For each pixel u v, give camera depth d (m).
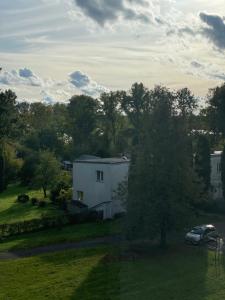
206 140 52.84
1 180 72.00
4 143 83.56
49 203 57.34
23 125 91.44
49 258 33.12
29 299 24.97
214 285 23.36
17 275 29.44
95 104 118.44
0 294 25.95
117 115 115.12
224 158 57.06
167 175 33.97
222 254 30.45
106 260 30.28
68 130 119.75
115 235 39.75
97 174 51.16
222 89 67.31
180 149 34.72
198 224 41.75
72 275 28.38
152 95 35.84
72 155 98.94
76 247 36.25
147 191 33.78
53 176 62.69
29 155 81.88
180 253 30.30
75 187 54.34
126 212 34.78
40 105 139.88
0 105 81.38
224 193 56.50
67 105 124.50
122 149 97.75
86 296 24.23
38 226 43.16
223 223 45.47
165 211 33.38
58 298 24.72
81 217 46.25
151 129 34.69
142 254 30.02
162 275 24.66
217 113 68.25
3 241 39.59
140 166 34.50
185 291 22.34
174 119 34.72
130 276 24.77
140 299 21.62
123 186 37.03
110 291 23.89
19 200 60.44
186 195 35.06
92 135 118.38
